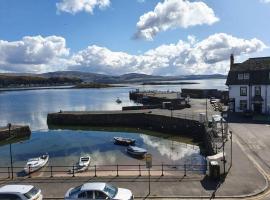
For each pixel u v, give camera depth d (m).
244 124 52.28
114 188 20.70
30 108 124.81
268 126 50.12
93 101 151.25
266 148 36.84
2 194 19.89
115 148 50.41
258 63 65.12
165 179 26.31
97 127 72.25
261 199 22.12
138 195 23.03
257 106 63.44
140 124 70.62
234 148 37.00
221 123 43.25
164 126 64.38
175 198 22.47
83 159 40.91
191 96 109.56
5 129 60.53
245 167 29.30
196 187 24.38
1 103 151.25
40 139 60.06
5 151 51.28
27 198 19.86
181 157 43.66
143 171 35.12
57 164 42.06
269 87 61.84
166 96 110.94
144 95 123.69
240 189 23.83
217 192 23.31
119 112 74.06
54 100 164.88
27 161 43.69
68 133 65.56
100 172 35.69
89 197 19.61
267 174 27.39
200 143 52.28
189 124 59.25
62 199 22.92
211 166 25.91
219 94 105.69
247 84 63.75
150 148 49.44
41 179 27.36
